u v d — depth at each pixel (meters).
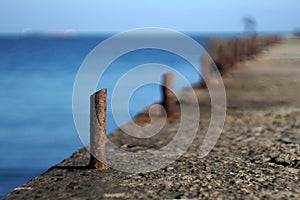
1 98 39.22
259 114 13.55
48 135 23.69
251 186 6.81
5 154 19.89
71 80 52.25
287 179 7.19
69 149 20.67
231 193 6.46
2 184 15.95
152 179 7.11
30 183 6.94
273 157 8.57
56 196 6.33
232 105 15.16
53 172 7.49
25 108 33.53
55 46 194.88
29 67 72.38
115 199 6.19
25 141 22.42
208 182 6.98
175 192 6.48
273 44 60.41
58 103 35.56
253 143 9.86
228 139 10.30
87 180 7.04
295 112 13.93
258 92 18.44
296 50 48.19
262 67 29.44
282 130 11.33
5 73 62.78
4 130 25.39
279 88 19.78
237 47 31.25
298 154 8.73
